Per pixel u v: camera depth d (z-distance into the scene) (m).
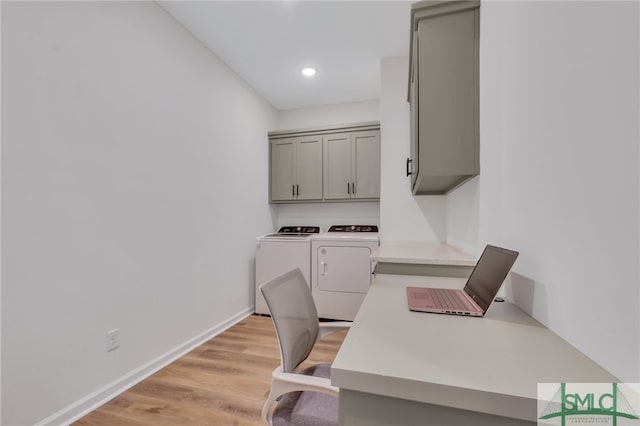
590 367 0.54
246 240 3.08
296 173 3.52
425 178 1.55
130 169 1.75
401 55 2.58
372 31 2.24
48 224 1.34
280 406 0.94
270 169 3.61
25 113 1.25
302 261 3.01
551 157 0.72
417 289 1.15
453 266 1.47
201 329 2.36
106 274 1.60
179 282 2.13
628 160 0.48
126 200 1.72
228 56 2.59
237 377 1.83
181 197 2.16
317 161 3.45
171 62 2.07
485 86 1.29
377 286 1.25
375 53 2.54
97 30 1.56
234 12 2.03
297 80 3.05
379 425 0.54
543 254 0.76
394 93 2.60
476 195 1.47
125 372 1.70
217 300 2.57
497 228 1.13
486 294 0.90
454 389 0.48
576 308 0.62
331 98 3.53
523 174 0.89
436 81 1.44
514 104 0.96
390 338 0.68
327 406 0.93
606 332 0.53
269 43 2.40
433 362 0.56
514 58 0.96
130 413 1.49
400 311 0.89
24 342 1.25
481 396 0.47
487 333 0.71
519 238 0.92
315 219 3.72
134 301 1.77
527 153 0.86
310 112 3.78
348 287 2.89
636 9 0.46
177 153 2.12
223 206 2.68
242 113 3.02
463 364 0.56
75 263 1.45
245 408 1.53
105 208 1.60
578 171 0.61
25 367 1.25
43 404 1.31
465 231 1.72
